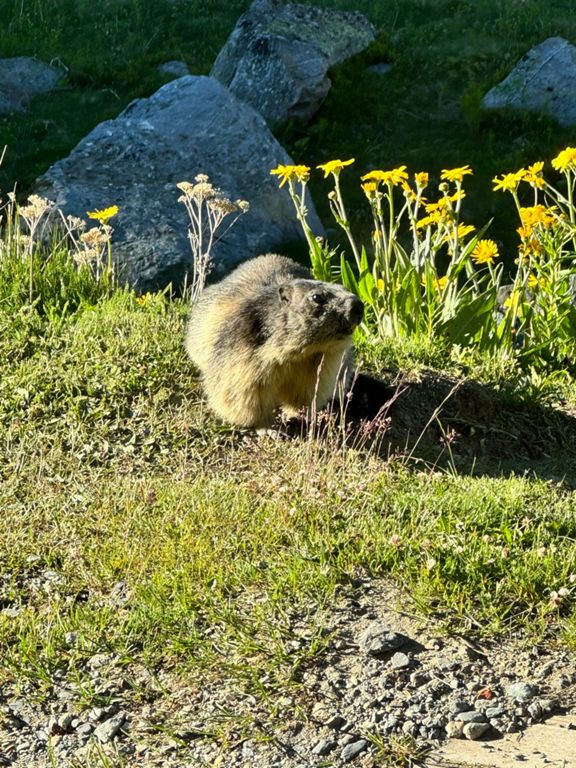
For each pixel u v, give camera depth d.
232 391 6.18
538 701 4.07
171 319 7.42
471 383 7.26
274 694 4.08
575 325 8.44
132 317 7.36
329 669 4.21
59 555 5.04
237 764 3.75
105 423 6.24
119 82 21.06
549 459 6.80
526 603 4.62
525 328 8.56
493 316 9.02
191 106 16.12
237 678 4.15
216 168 15.66
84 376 6.58
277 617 4.47
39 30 22.59
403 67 20.05
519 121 18.27
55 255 8.53
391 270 8.61
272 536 5.02
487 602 4.60
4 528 5.26
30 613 4.59
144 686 4.16
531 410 7.22
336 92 19.34
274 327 6.01
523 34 20.77
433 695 4.09
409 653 4.32
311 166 17.98
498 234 16.09
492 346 8.22
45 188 14.99
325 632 4.41
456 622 4.51
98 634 4.43
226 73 19.44
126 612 4.57
